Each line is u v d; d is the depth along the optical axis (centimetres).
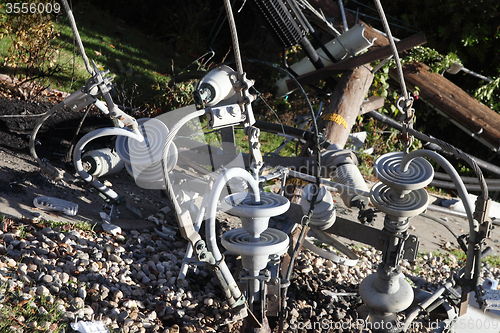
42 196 366
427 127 1106
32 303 244
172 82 682
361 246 493
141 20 1163
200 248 210
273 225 351
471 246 271
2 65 593
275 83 934
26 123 491
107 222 369
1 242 289
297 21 702
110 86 273
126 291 298
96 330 243
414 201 284
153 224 409
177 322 295
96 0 1131
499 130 852
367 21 1144
